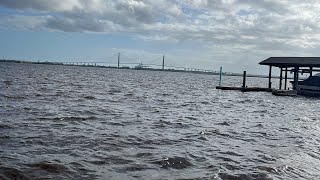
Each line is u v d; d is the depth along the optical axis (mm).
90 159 12633
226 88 68625
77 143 14914
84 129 18250
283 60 62406
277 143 17469
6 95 33031
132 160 12859
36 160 12047
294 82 61500
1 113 21922
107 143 15211
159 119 23703
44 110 24484
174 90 62406
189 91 61781
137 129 19328
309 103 46625
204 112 30094
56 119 20781
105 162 12406
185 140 17062
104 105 30609
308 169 12977
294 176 11977
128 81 89625
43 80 66938
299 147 16688
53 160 12141
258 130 21344
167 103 36562
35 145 14195
